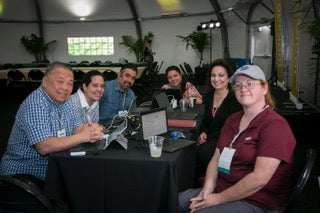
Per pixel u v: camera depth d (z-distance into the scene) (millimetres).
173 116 2764
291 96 6375
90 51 12516
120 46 12352
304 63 6527
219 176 1598
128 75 3061
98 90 2537
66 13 11938
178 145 1825
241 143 1487
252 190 1360
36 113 1742
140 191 1585
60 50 12531
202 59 11562
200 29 10039
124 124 2121
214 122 2570
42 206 1226
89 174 1627
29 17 11891
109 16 11977
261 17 9562
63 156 1643
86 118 2572
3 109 6566
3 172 1877
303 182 1311
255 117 1490
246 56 10539
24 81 7562
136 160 1563
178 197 1586
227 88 2625
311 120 3301
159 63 12414
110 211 1647
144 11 11750
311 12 5316
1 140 4227
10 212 1267
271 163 1344
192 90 3695
